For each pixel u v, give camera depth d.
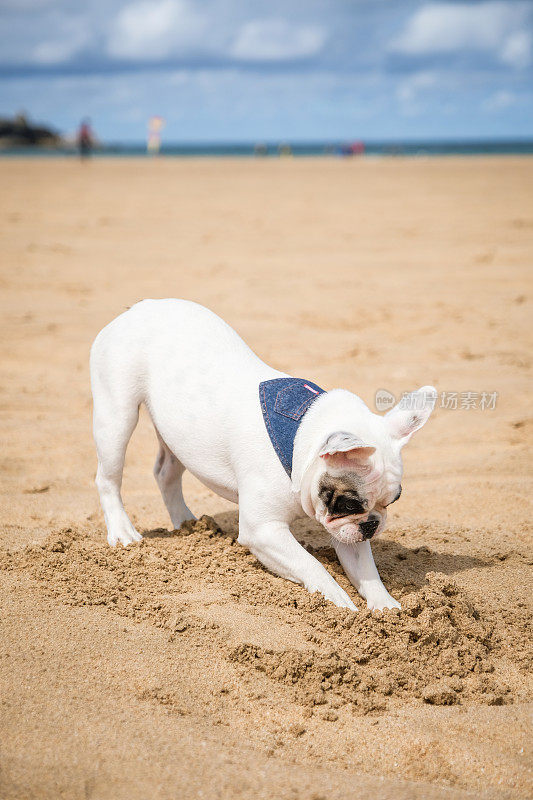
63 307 11.14
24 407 7.57
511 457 6.54
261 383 4.41
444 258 14.83
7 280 12.73
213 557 4.62
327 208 22.78
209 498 5.85
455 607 4.02
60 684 3.40
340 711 3.39
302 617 4.00
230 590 4.24
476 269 13.80
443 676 3.64
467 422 7.30
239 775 2.94
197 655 3.67
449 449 6.77
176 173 39.31
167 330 4.74
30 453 6.52
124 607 4.04
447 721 3.34
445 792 2.95
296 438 4.09
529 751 3.17
